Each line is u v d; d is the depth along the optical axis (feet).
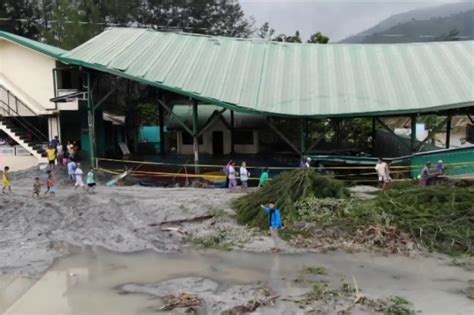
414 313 40.37
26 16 182.39
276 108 90.74
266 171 85.56
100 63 92.32
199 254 56.54
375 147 117.70
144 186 88.43
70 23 153.28
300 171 70.28
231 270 51.37
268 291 45.24
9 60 105.81
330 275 49.60
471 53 105.09
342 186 69.82
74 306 43.01
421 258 54.03
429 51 106.73
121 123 127.85
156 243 59.67
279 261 53.83
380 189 79.30
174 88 90.12
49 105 105.91
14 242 60.54
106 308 42.47
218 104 89.56
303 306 41.83
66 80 106.73
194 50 106.63
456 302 42.70
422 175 76.18
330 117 89.66
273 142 118.62
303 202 65.77
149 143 132.05
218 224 65.16
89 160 106.32
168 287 46.96
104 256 56.08
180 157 112.78
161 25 214.07
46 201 73.26
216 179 89.97
